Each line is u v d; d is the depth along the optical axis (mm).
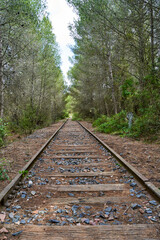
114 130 10703
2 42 9242
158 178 3570
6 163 4680
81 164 4789
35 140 8930
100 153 5926
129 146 6637
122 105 15297
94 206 2695
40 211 2549
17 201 2865
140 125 8164
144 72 9344
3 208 2629
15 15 8500
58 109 33562
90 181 3652
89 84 20141
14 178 3471
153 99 7816
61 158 5438
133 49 9578
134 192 3070
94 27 10977
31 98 14742
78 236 2000
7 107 11750
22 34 10047
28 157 5496
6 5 8141
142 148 6168
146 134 7836
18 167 4484
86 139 8969
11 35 9500
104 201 2809
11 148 6824
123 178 3744
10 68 10156
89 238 1965
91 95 23625
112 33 10570
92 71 16234
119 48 10273
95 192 3158
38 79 16281
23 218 2398
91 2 9359
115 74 13961
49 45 16656
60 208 2652
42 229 2121
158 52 8570
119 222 2273
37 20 10500
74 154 5926
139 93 9438
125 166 4227
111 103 18906
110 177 3842
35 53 12594
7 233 2092
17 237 2021
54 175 3961
